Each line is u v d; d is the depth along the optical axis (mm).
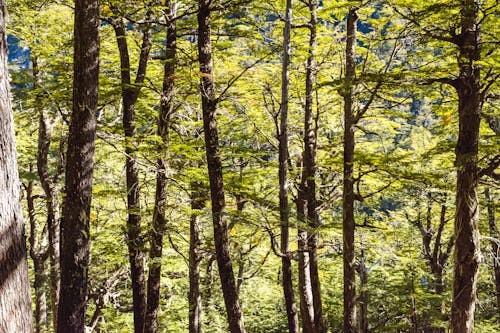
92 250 12383
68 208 5688
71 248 5652
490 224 15883
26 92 9328
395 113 11234
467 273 8648
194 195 12336
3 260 3842
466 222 8648
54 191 13758
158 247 9914
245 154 11320
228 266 8336
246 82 12750
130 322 15109
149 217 11406
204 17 8344
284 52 10680
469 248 8617
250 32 10453
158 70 13273
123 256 12469
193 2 10031
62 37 12898
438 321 15164
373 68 13031
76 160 5703
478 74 8758
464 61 8516
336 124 15648
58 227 13875
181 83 10062
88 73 5719
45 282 16578
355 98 10695
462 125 8797
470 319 8656
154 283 9781
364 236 13531
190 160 11422
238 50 12688
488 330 17234
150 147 9469
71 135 5750
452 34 8727
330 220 17328
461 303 8672
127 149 9797
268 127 14719
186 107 9695
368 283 17219
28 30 12273
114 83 9406
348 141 10602
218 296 19594
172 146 9469
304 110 13812
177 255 15117
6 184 3906
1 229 3848
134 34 10609
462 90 8797
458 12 8477
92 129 5789
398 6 9227
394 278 16844
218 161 8438
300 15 12906
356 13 10633
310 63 12406
